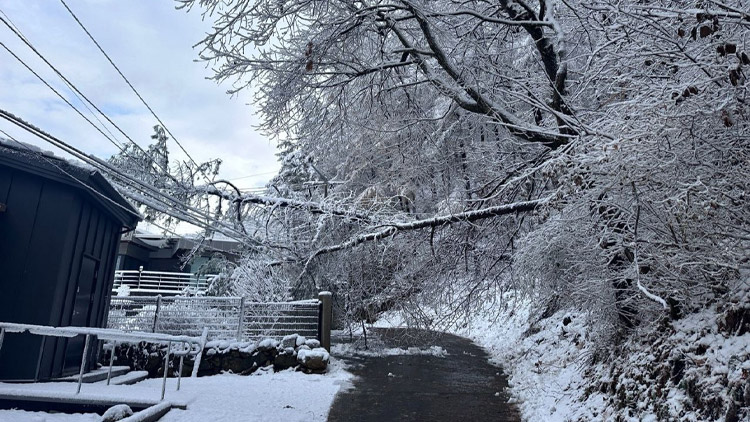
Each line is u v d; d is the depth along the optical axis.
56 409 6.86
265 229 11.65
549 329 13.07
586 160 4.79
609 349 7.02
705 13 4.02
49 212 8.55
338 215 11.08
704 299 5.15
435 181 13.59
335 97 10.45
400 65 10.00
